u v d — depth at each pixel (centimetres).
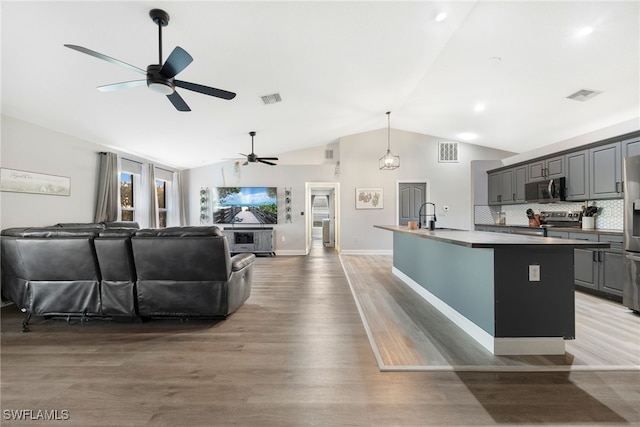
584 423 144
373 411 154
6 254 275
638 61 304
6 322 286
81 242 263
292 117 514
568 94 387
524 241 207
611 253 341
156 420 148
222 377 186
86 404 160
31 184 361
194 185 762
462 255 262
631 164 304
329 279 464
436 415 151
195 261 264
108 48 249
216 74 328
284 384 179
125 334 255
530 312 213
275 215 754
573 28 272
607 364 199
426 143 714
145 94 341
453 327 267
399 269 470
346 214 726
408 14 266
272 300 353
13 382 181
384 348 224
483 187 698
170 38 252
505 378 184
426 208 711
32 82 282
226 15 237
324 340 241
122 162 539
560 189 450
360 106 515
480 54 336
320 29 275
